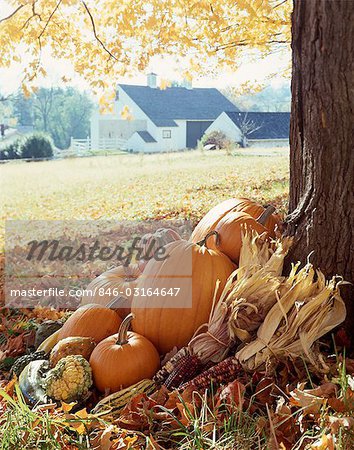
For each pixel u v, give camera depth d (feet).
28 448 7.84
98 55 22.82
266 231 11.69
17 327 13.75
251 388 8.98
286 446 7.75
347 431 7.49
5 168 40.14
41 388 9.53
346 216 10.07
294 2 10.15
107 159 39.34
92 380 9.89
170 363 9.79
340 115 9.75
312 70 9.90
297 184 10.89
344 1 9.32
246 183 33.42
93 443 8.07
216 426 8.13
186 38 21.62
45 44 22.21
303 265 10.54
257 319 9.64
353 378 8.70
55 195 34.14
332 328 9.63
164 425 8.61
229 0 20.35
